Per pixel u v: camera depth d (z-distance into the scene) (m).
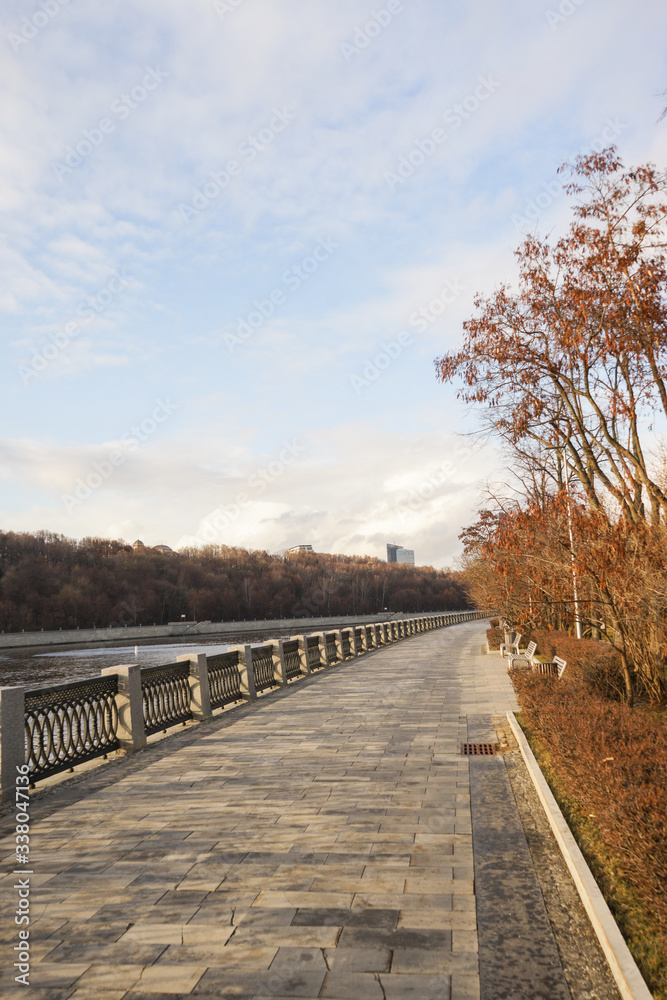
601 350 9.66
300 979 3.16
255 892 4.16
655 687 9.15
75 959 3.38
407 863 4.59
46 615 74.69
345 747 8.46
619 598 8.76
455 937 3.54
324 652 19.73
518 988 3.05
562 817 5.08
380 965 3.27
